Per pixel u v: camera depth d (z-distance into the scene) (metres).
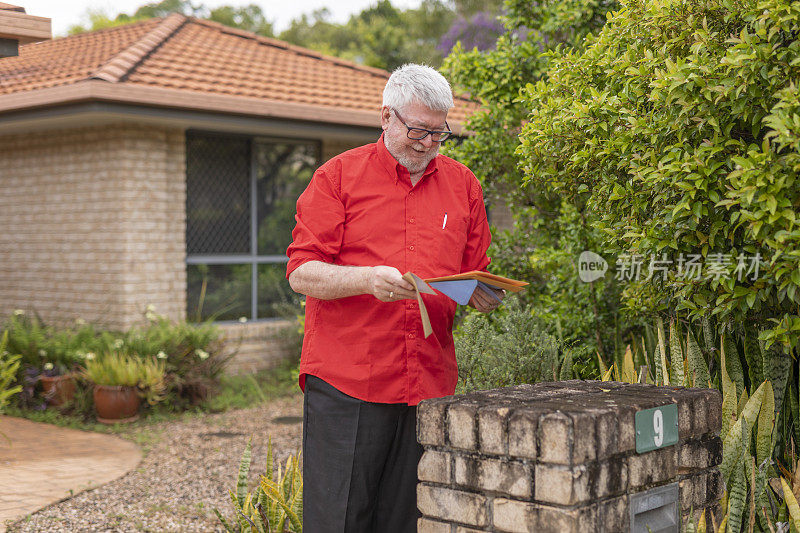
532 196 5.02
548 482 2.07
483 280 2.47
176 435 7.23
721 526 2.46
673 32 3.02
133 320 8.66
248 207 9.85
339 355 2.78
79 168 9.02
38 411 7.95
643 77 3.14
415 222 2.82
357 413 2.75
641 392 2.54
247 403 8.56
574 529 2.04
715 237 2.91
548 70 4.48
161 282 8.94
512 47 5.15
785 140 2.43
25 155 9.60
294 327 9.87
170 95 8.09
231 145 9.66
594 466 2.11
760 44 2.64
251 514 3.72
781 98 2.50
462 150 5.16
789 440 3.23
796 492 2.97
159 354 8.01
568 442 2.04
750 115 2.78
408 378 2.76
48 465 6.14
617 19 3.36
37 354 8.23
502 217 10.70
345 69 12.63
